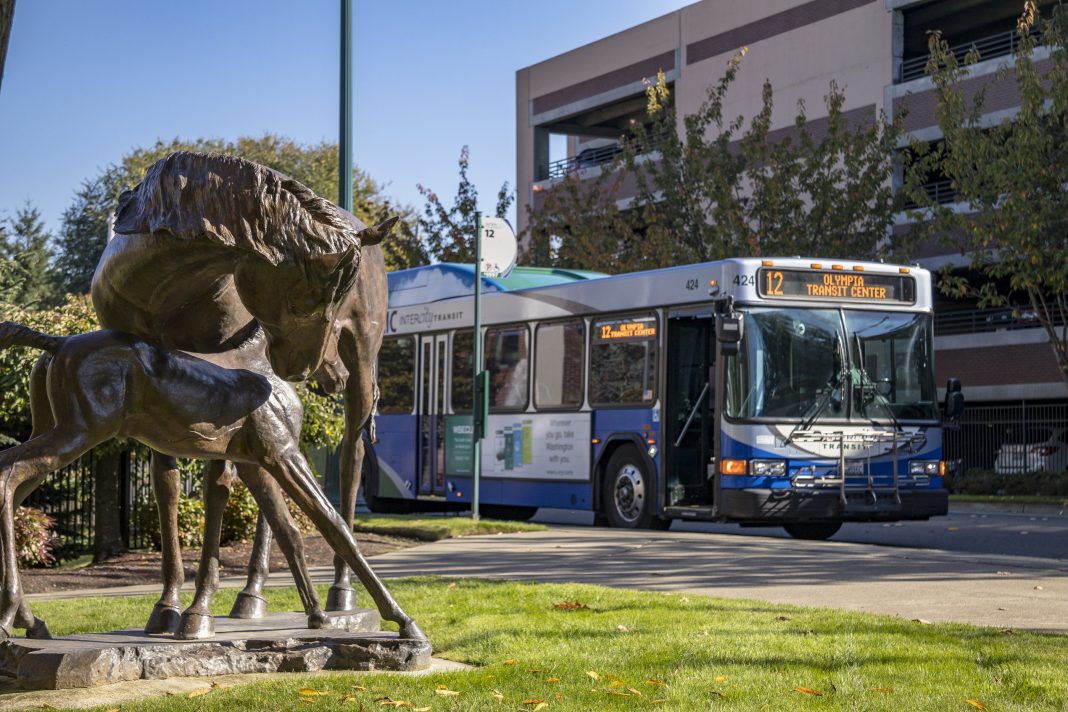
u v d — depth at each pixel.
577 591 9.63
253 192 4.92
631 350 18.61
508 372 21.00
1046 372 34.88
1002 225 24.30
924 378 17.70
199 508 14.80
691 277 17.59
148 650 5.77
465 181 39.28
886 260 29.88
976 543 17.09
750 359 16.77
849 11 41.47
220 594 9.90
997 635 7.47
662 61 48.72
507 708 5.26
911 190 26.28
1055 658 6.64
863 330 17.34
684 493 17.88
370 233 5.05
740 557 13.13
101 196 55.22
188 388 5.52
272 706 5.16
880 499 17.14
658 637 7.29
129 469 15.04
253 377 5.77
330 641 6.14
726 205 31.00
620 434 18.66
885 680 6.04
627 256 34.22
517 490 20.62
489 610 8.63
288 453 5.87
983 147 24.73
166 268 5.29
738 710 5.31
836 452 16.97
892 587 10.55
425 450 22.56
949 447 33.41
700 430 17.94
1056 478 28.03
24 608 5.75
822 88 42.31
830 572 11.73
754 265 16.97
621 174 36.69
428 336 22.77
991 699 5.60
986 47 40.81
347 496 7.11
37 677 5.55
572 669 6.21
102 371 5.36
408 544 15.03
